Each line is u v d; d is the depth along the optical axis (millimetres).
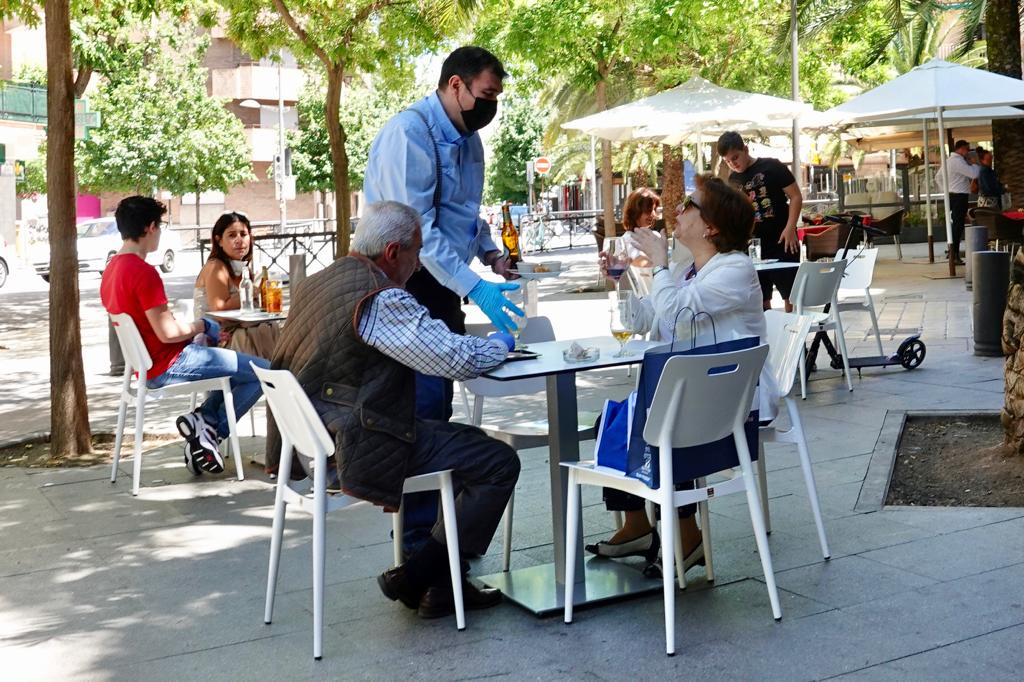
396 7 15562
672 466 4141
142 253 6945
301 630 4477
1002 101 16516
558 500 4742
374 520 6031
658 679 3842
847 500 5891
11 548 5762
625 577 4832
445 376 4250
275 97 56531
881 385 9000
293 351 4379
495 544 5527
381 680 3963
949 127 25141
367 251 4414
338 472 4230
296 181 49938
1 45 41719
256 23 16234
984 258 10000
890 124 22375
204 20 16469
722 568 4965
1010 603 4328
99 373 11875
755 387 4324
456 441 4430
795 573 4840
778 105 13352
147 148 42375
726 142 9789
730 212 4879
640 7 17500
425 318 4273
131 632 4539
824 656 3951
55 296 7797
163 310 6781
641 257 8547
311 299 4375
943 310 13719
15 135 31906
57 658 4297
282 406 4355
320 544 4223
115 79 42188
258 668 4117
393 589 4566
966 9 21141
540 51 17703
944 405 7996
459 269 4949
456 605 4387
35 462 7781
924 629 4137
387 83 17844
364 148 49812
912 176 29406
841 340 8906
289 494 4488
